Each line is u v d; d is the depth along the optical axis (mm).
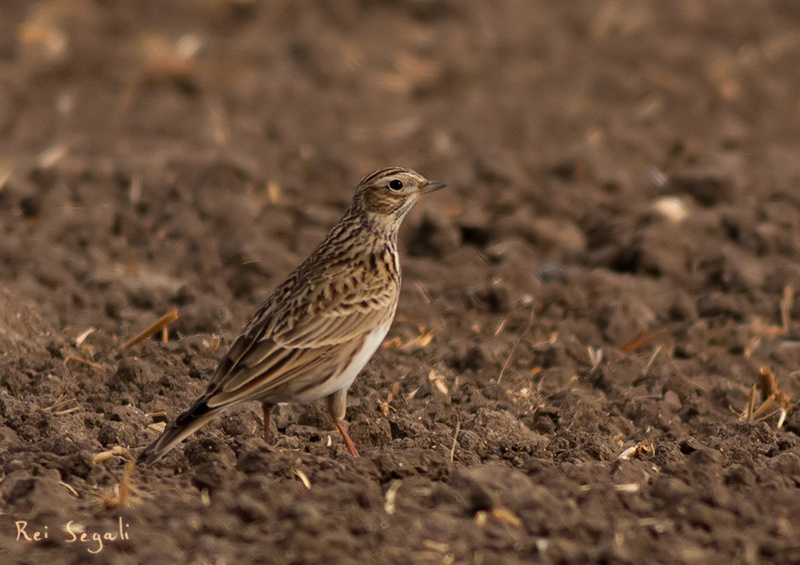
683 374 12617
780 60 26578
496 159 19828
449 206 18531
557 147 21750
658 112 23547
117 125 22438
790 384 12188
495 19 28438
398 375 12320
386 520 8180
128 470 8828
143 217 17797
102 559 7410
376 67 25578
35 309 13727
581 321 14047
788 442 10258
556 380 12383
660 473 9141
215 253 16031
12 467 9062
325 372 9750
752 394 11219
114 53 25562
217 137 21531
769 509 8438
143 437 10242
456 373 12586
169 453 9508
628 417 11477
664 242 16125
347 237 10484
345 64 25453
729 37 27922
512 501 8375
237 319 13859
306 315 9758
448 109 23609
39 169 18859
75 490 8852
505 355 12898
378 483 9078
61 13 27547
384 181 10555
